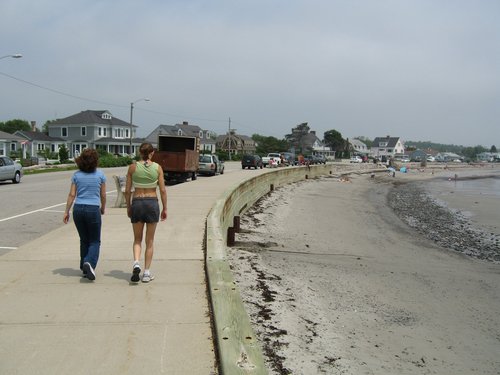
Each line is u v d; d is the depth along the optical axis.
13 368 4.52
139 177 7.05
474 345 8.32
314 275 11.81
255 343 4.84
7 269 7.95
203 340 5.20
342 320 8.70
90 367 4.56
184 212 14.52
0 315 5.84
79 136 85.94
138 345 5.05
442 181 70.94
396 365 7.07
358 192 42.97
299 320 8.26
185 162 29.09
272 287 10.02
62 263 8.38
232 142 121.94
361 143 178.38
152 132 103.62
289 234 18.02
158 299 6.50
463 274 13.82
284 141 139.62
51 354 4.82
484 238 21.70
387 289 11.35
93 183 7.23
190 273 7.83
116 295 6.64
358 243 17.81
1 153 71.38
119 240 10.40
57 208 18.20
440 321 9.41
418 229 23.45
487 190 53.28
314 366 6.57
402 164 112.56
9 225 14.31
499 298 11.47
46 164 55.66
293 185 42.03
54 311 6.00
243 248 14.16
